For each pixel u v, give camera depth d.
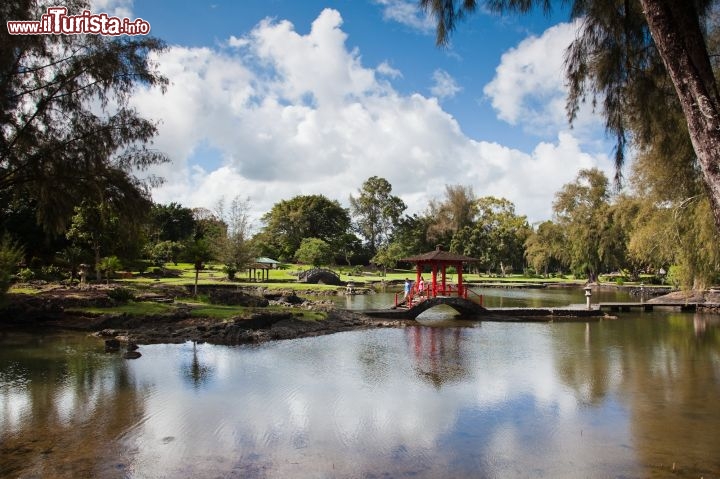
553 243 60.31
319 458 7.36
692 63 5.01
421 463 7.25
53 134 19.25
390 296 40.22
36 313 18.80
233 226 46.41
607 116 7.83
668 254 27.09
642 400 10.78
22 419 8.82
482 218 87.19
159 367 12.90
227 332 17.70
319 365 13.82
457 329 22.41
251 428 8.59
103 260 35.03
